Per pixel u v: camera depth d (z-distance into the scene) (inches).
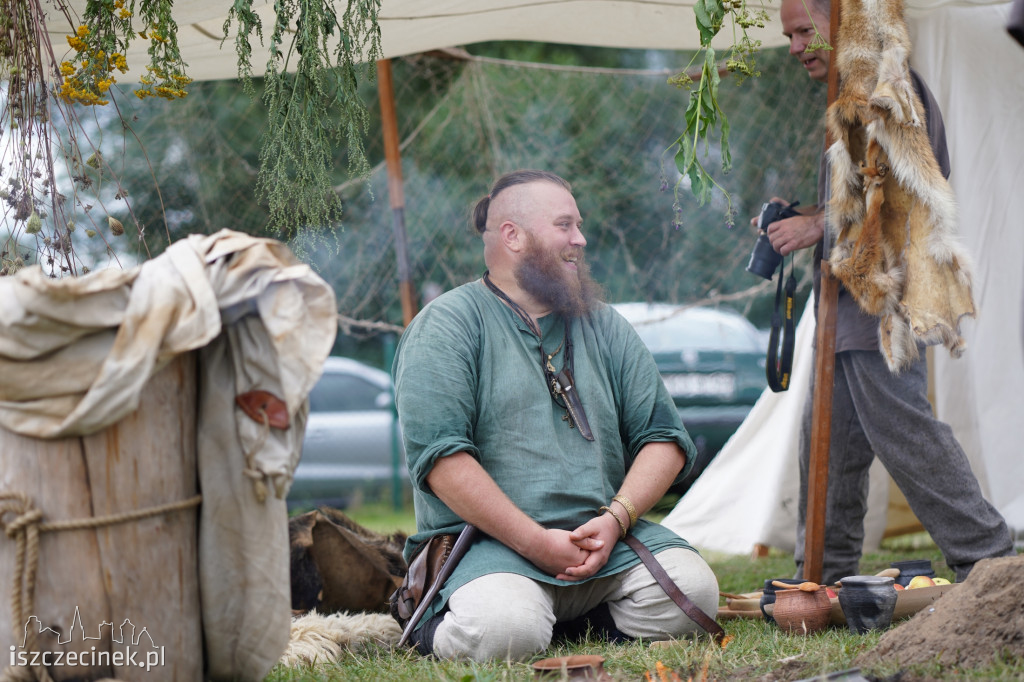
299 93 162.7
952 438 172.6
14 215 145.9
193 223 342.6
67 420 97.0
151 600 103.0
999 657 108.0
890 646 118.2
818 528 175.3
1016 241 243.3
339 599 191.2
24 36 150.2
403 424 150.7
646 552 149.6
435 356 151.5
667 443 159.3
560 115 412.5
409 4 218.8
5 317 94.3
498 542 147.1
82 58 156.9
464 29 247.9
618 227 423.8
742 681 117.9
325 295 104.3
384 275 394.9
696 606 145.9
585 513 150.3
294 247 162.7
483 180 393.4
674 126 418.6
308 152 161.0
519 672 125.7
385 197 398.3
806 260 378.9
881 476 272.2
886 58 165.9
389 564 196.1
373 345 578.2
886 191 169.9
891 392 173.8
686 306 366.6
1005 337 244.8
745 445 291.0
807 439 189.5
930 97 177.9
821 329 176.1
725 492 286.7
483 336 156.4
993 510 171.2
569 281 159.0
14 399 97.9
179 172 341.4
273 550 109.0
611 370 164.9
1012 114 241.0
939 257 163.9
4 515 98.6
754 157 380.8
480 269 406.9
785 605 151.1
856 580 145.3
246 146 355.3
